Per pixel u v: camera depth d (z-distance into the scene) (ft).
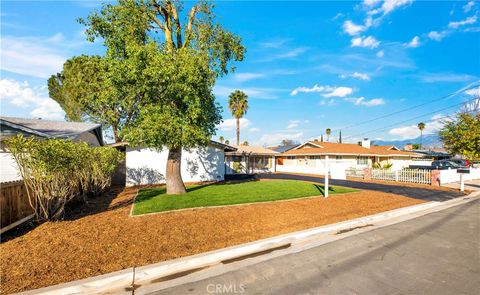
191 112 31.94
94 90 73.31
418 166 92.32
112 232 19.58
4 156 37.06
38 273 13.17
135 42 33.04
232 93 142.51
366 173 75.77
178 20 40.42
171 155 38.96
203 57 34.99
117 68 30.66
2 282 12.26
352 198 36.81
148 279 13.44
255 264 15.21
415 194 42.86
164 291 12.23
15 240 18.19
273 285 12.72
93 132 63.98
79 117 85.15
